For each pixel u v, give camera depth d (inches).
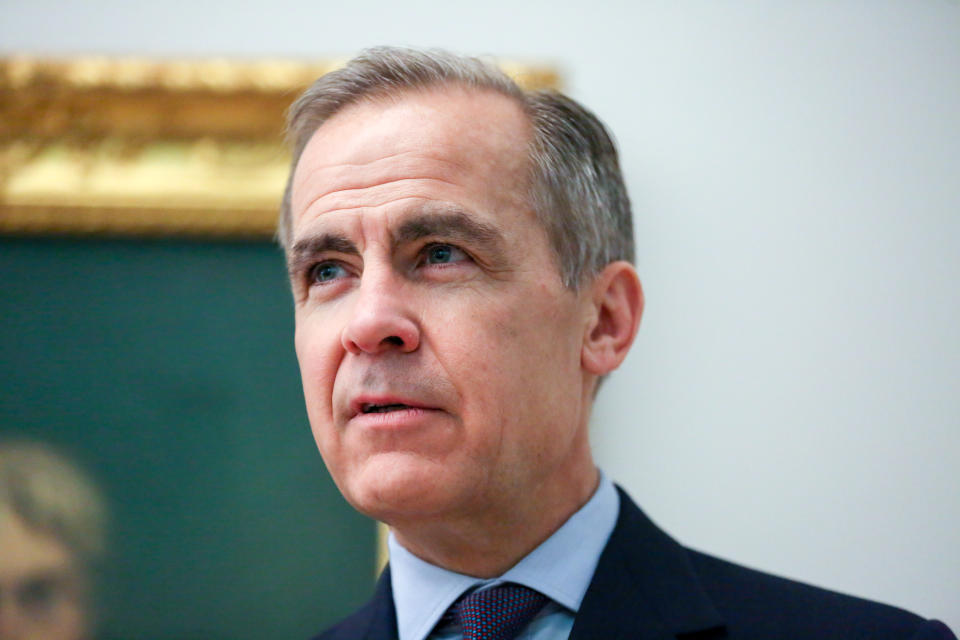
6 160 163.0
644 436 157.9
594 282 106.2
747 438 156.9
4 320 160.9
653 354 159.6
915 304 157.0
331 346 97.0
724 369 158.7
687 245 161.2
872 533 153.0
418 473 91.4
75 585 155.3
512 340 94.9
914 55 162.9
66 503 156.9
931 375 155.3
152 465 157.8
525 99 105.0
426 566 104.8
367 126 99.3
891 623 98.0
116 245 162.4
